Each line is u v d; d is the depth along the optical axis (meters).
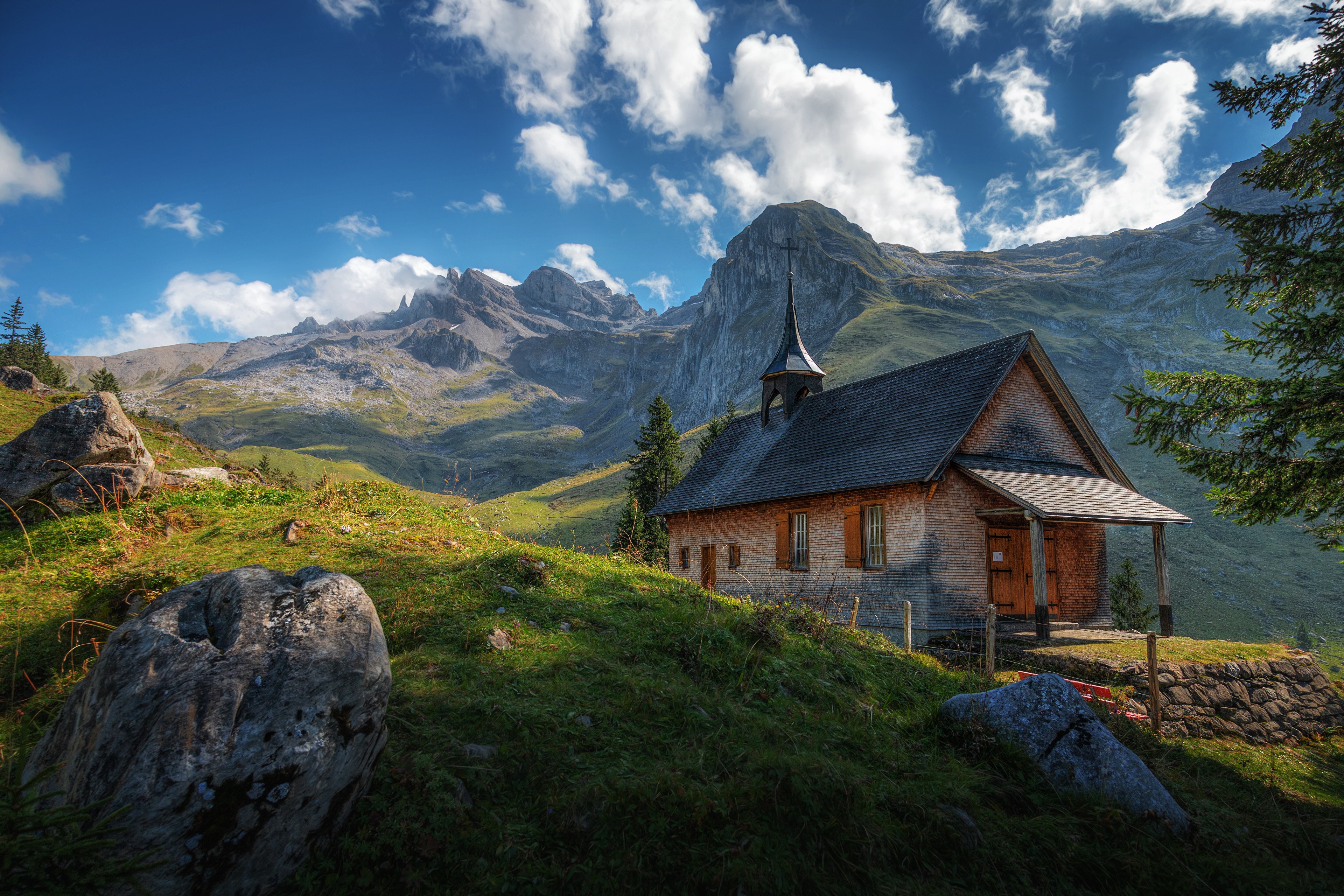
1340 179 9.93
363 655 3.72
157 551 9.04
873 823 4.83
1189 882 5.18
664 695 6.20
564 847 4.11
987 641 10.53
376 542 9.90
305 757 3.29
